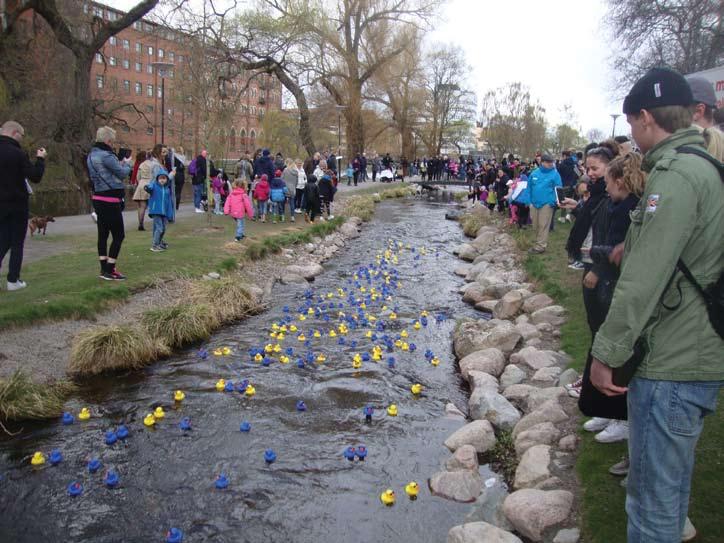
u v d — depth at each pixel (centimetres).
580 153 1814
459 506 444
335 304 1022
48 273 910
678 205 227
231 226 1532
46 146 2614
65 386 646
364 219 2259
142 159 1414
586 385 337
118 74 6156
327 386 672
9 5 2242
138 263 1019
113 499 454
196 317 837
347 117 3781
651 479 243
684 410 236
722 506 346
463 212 2414
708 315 233
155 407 615
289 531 417
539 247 1220
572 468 441
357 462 509
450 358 778
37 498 454
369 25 3747
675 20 1934
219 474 489
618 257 397
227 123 1792
